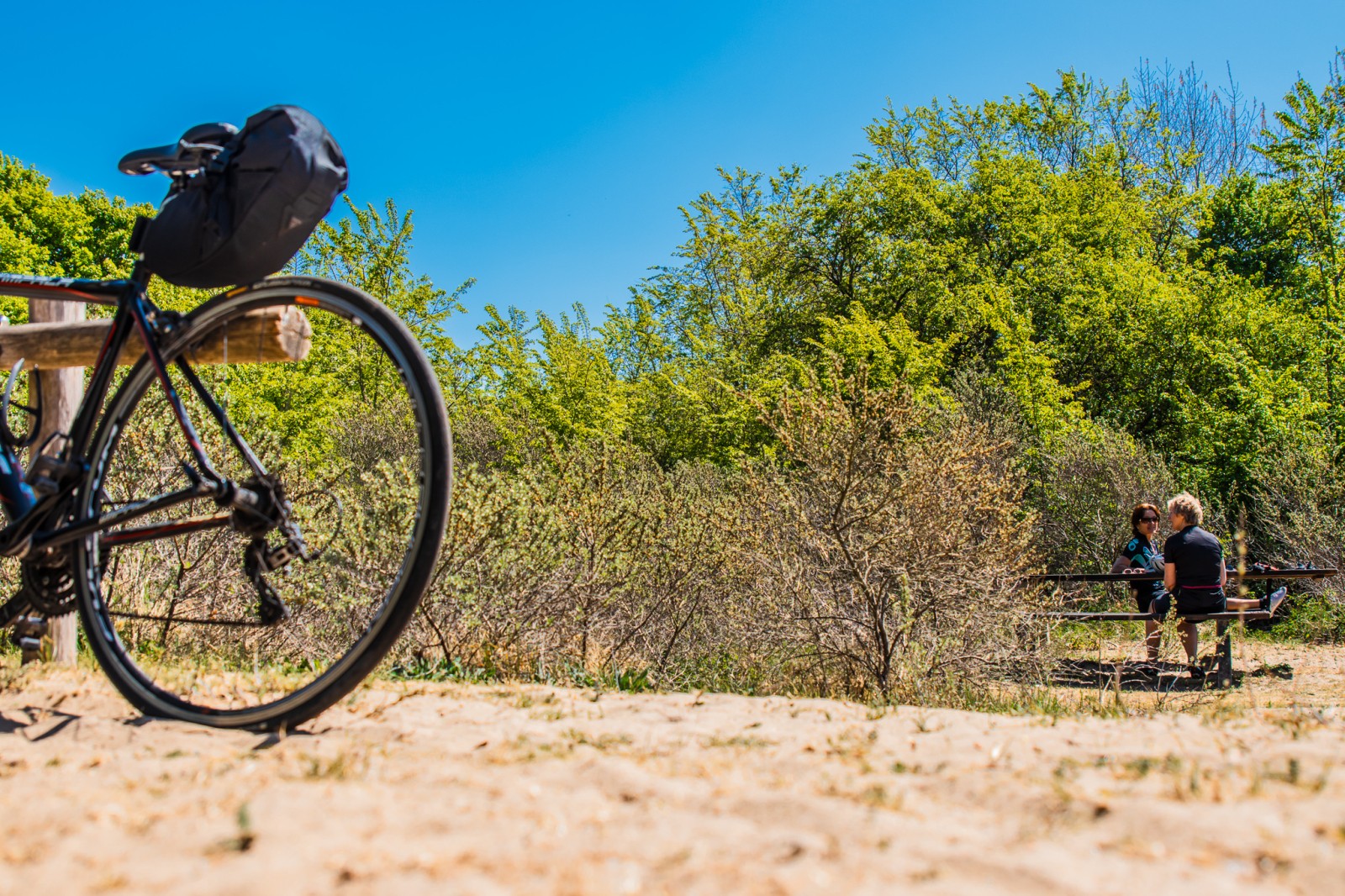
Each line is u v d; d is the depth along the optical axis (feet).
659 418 69.82
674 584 20.61
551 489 19.57
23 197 98.12
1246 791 6.02
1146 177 98.22
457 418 59.82
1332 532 34.63
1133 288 61.46
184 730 8.18
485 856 4.76
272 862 4.61
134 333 11.34
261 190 8.25
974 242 74.38
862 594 18.43
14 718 8.61
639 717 9.39
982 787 6.24
